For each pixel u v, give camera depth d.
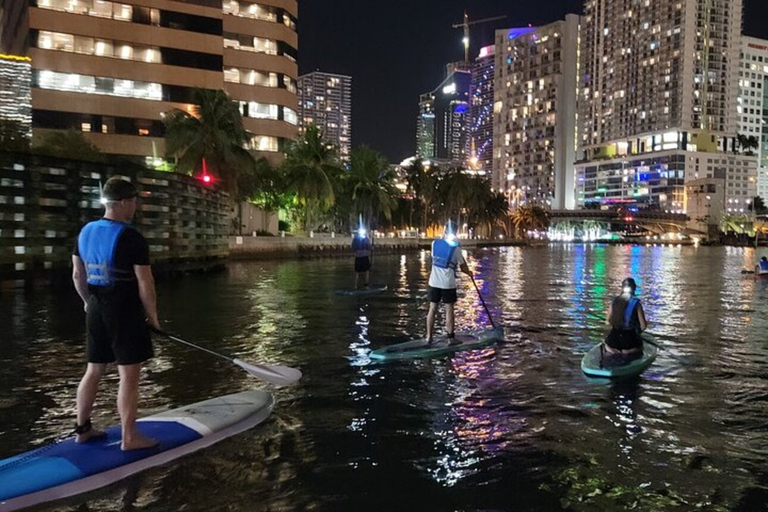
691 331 12.20
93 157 35.75
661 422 6.20
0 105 48.44
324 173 52.56
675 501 4.45
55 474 4.58
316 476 4.79
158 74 55.56
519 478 4.81
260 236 51.28
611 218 177.88
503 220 144.00
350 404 6.68
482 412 6.45
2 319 12.52
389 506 4.32
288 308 14.82
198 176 41.19
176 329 11.53
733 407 6.74
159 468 4.87
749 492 4.61
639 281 27.09
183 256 28.00
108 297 4.72
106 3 53.59
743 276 31.23
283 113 64.56
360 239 19.83
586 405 6.75
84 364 8.48
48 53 51.28
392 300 16.77
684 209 187.25
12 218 18.27
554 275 30.23
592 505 4.38
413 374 8.05
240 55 62.34
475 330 11.02
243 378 7.75
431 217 104.44
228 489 4.54
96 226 4.75
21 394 7.00
